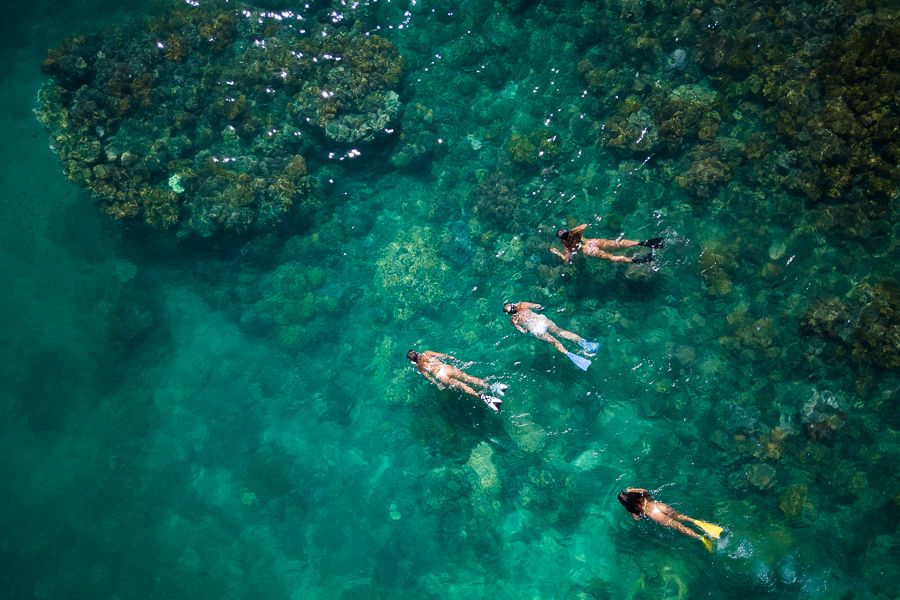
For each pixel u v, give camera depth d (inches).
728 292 568.1
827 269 548.1
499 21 745.6
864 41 556.1
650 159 628.1
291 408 705.0
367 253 729.6
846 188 547.5
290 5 802.2
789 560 476.4
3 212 860.6
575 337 510.0
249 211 708.0
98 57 770.2
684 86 637.3
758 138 585.6
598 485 562.3
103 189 708.7
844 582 467.8
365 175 745.6
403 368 667.4
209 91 752.3
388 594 596.7
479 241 688.4
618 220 617.0
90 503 743.1
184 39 771.4
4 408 810.2
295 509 669.3
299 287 730.2
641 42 656.4
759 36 617.0
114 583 694.5
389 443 654.5
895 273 524.7
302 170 714.2
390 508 631.2
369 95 709.3
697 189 592.7
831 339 525.7
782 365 540.7
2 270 850.1
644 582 514.9
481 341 642.2
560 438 584.1
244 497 689.0
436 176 729.0
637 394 573.3
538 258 640.4
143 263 803.4
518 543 573.6
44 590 709.9
